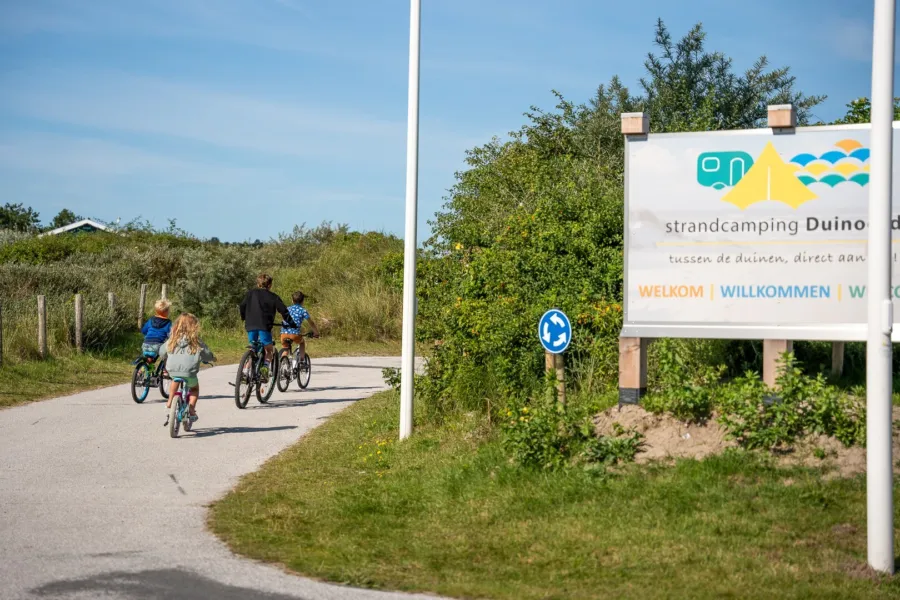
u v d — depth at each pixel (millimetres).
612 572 7449
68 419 15836
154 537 8508
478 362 14258
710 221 11094
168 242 51781
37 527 8781
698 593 6941
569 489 9336
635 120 11258
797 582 7141
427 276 16578
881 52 7445
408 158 13289
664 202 11219
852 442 9422
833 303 10789
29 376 21375
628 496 9086
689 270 11133
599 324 13289
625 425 10430
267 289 18328
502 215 22234
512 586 7168
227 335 35031
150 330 18266
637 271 11242
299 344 20672
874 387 7465
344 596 6867
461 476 10266
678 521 8453
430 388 14516
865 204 10703
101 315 27656
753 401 9914
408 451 12312
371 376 24359
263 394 18328
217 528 8906
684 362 12086
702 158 11148
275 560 7848
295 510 9688
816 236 10812
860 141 10703
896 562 7574
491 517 9031
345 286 39188
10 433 14336
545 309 13695
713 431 10039
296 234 54219
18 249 43719
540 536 8414
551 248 15008
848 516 8305
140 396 18125
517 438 10281
